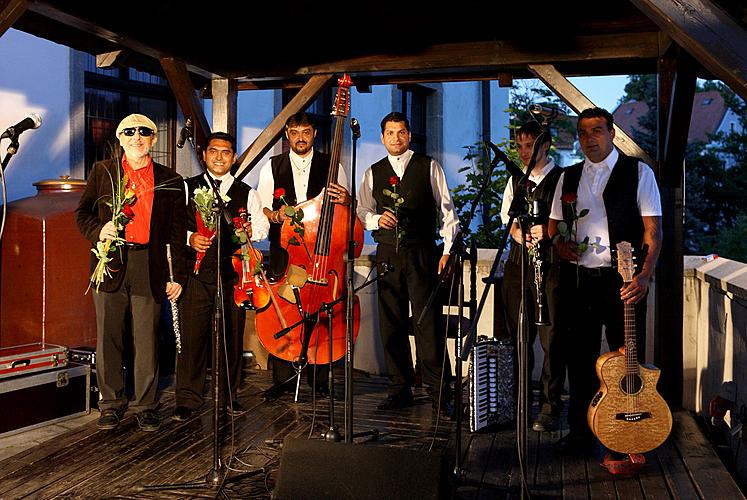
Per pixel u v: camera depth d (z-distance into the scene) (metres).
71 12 4.10
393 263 4.43
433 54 5.13
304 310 4.46
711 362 4.60
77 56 6.14
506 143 8.19
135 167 4.09
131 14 4.57
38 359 4.32
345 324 4.54
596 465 3.67
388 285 4.50
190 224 4.32
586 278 3.76
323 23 5.23
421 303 4.40
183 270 4.21
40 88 5.82
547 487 3.38
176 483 3.37
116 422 4.21
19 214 4.91
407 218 4.40
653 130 16.05
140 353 4.20
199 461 3.70
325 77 5.41
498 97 13.28
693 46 2.83
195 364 4.41
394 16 5.07
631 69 5.57
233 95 5.66
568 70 5.69
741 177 14.65
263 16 5.24
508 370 4.19
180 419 4.36
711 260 5.01
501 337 4.59
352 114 9.00
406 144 4.41
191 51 5.21
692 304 4.92
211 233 4.33
